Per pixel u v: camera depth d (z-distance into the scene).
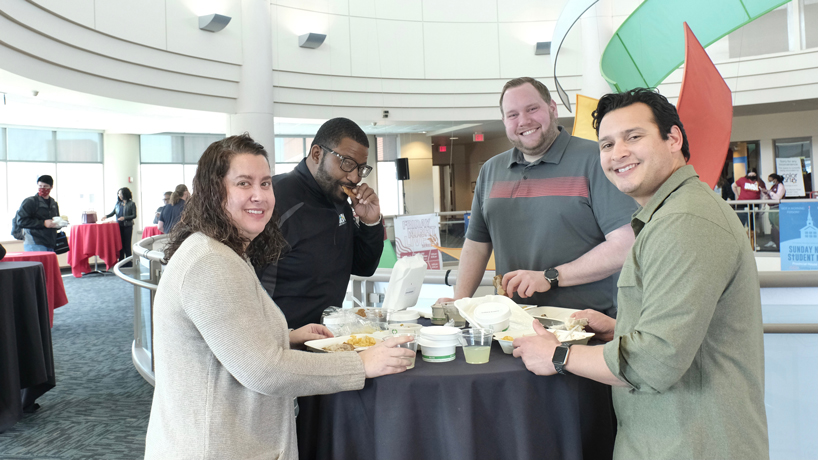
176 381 1.20
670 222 1.15
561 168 2.11
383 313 1.94
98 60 6.70
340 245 2.12
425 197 13.98
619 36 5.34
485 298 1.85
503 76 10.73
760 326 1.20
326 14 9.75
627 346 1.20
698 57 3.19
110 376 4.24
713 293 1.10
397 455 1.42
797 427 1.96
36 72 5.74
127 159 11.98
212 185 1.27
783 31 9.73
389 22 10.27
